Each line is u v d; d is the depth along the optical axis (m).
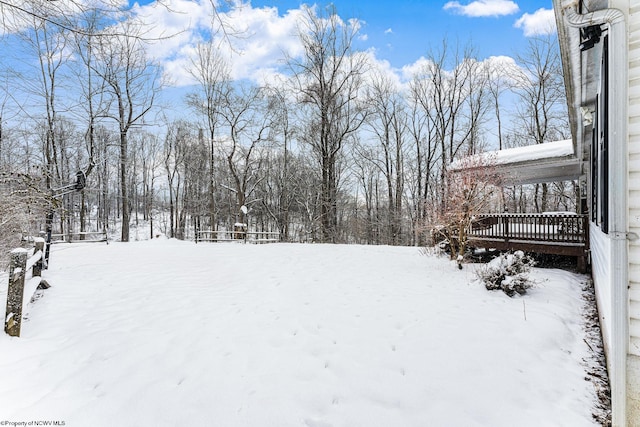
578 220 8.14
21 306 4.16
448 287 6.92
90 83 17.03
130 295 6.12
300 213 25.25
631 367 2.65
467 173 9.15
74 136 17.58
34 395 3.03
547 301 5.81
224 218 31.34
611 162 2.72
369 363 3.75
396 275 8.07
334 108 20.66
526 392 3.19
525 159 9.93
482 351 3.98
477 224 10.32
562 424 2.75
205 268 8.59
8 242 5.74
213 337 4.39
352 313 5.36
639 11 2.63
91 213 35.44
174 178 33.59
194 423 2.72
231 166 21.81
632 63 2.65
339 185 25.00
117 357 3.78
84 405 2.91
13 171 6.05
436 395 3.15
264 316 5.20
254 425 2.72
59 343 4.10
